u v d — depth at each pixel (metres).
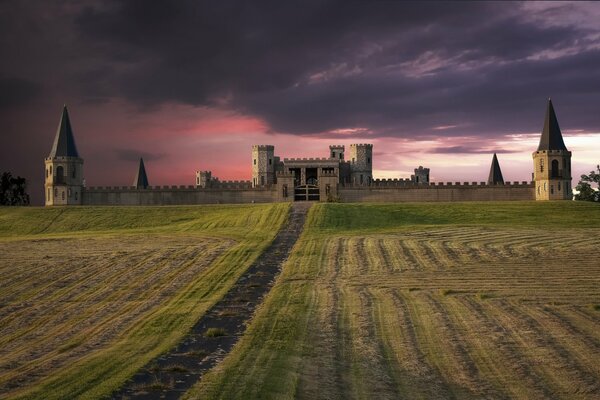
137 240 85.19
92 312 47.44
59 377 28.77
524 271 58.88
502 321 40.66
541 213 113.94
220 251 72.88
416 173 188.12
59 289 56.00
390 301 46.88
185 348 34.88
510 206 121.25
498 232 87.50
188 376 29.22
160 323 41.53
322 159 174.00
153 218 117.75
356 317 42.03
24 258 71.06
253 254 70.38
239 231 92.88
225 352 33.94
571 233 86.06
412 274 58.41
